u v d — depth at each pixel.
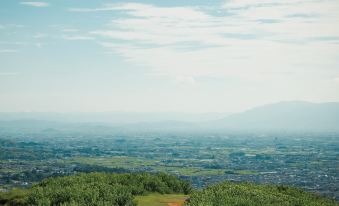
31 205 30.89
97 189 32.34
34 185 37.38
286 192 38.06
